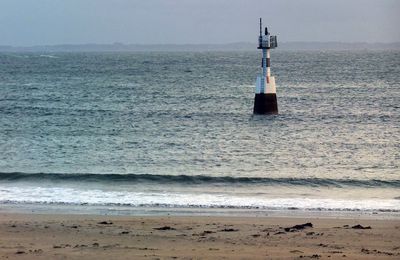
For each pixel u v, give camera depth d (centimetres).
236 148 13938
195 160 12450
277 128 17238
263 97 19075
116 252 5759
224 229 6888
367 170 11556
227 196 9119
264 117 19175
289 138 15462
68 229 6806
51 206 8262
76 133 16075
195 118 19525
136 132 16338
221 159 12581
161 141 14812
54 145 14138
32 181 10088
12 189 9375
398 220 7550
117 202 8562
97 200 8681
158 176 10456
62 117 19625
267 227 7031
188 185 9956
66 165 11812
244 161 12381
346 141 14962
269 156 12950
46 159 12438
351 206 8425
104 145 14188
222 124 18075
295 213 7975
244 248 5991
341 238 6500
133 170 11344
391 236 6612
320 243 6259
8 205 8288
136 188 9656
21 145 14112
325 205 8481
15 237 6412
